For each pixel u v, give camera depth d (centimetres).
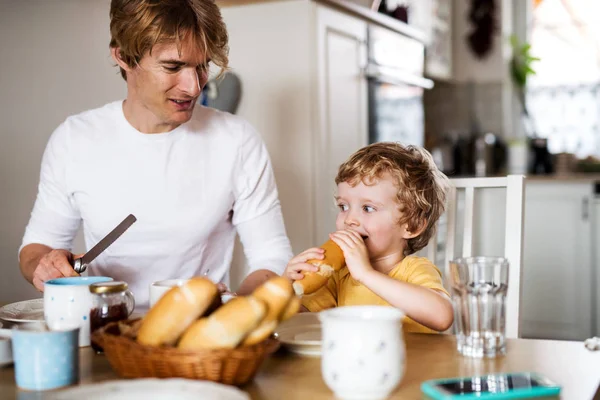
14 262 215
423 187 144
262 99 271
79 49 233
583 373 89
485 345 98
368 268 119
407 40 352
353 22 293
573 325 361
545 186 365
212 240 170
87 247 169
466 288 98
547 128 508
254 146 169
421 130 380
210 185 163
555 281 364
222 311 79
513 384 82
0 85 204
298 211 268
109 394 71
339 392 80
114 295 99
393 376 79
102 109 162
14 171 211
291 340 101
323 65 271
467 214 155
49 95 222
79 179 159
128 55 139
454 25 517
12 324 114
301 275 118
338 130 283
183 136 160
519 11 518
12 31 207
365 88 306
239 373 81
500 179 151
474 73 516
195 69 141
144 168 158
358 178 141
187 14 135
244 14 271
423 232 150
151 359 79
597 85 497
